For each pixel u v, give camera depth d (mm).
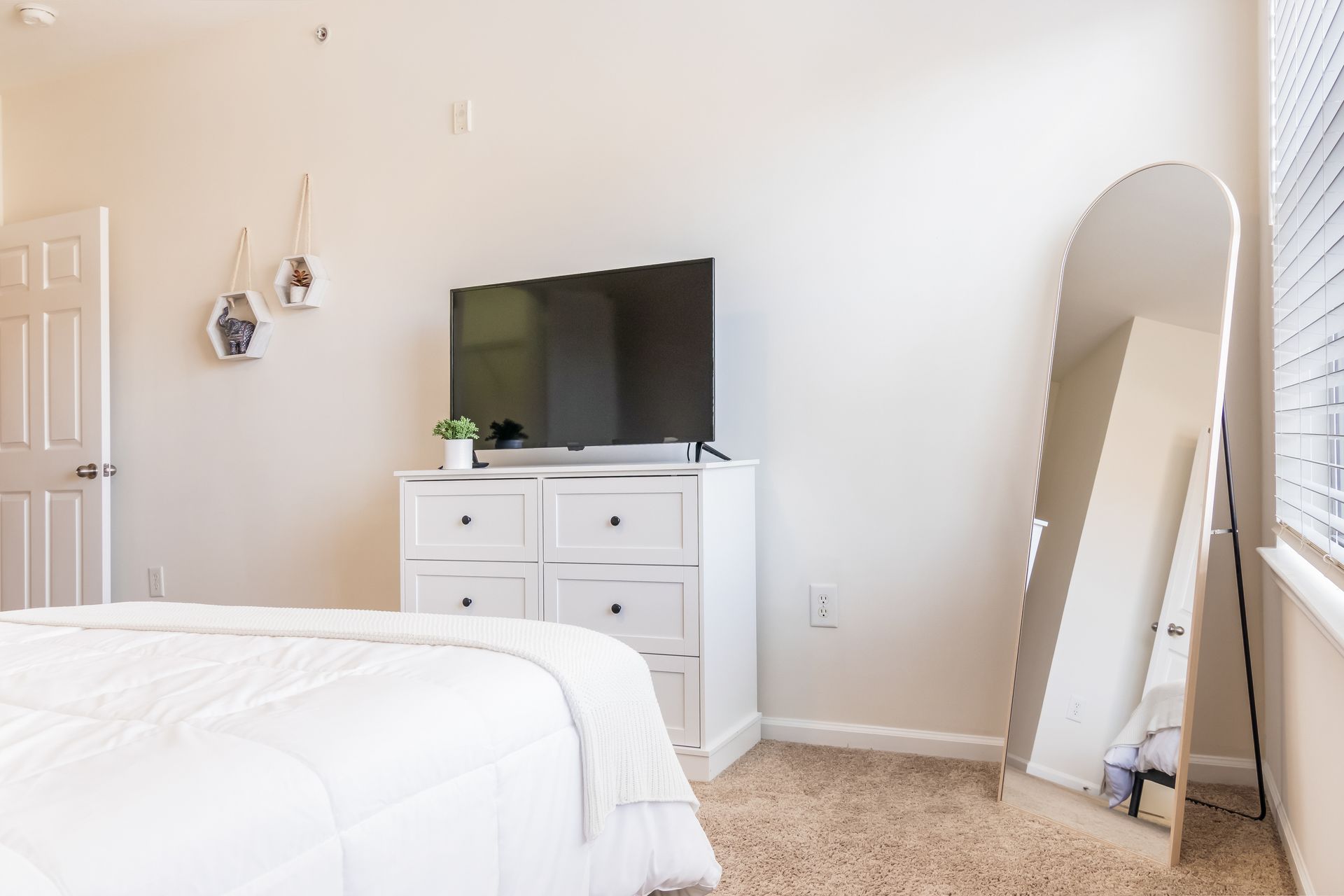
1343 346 1405
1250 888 1709
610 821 1298
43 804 731
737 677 2580
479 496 2676
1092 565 2121
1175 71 2338
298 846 820
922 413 2598
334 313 3455
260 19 3604
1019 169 2492
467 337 3037
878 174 2656
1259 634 2230
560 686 1255
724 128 2854
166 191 3803
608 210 3012
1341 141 1351
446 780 1009
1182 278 2057
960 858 1856
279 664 1247
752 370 2803
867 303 2666
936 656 2576
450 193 3266
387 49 3377
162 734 914
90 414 3727
